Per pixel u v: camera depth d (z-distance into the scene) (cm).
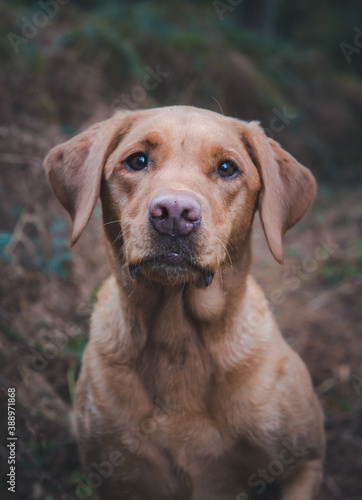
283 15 1711
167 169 260
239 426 276
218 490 289
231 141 281
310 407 299
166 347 275
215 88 895
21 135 480
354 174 1023
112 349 286
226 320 279
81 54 747
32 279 425
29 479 320
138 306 274
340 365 466
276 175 304
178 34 924
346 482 368
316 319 532
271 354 290
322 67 1188
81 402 297
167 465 279
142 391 278
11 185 466
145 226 242
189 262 242
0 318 384
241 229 282
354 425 410
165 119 278
